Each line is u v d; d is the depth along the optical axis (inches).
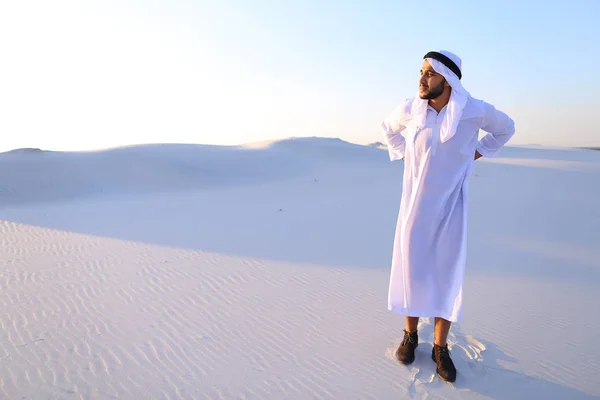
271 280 248.5
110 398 130.0
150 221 458.3
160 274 260.5
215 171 1125.7
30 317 192.9
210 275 258.4
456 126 121.3
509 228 396.2
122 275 258.7
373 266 278.2
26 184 851.4
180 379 140.2
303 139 1946.4
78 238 374.3
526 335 170.1
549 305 205.3
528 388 132.7
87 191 858.8
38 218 499.5
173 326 182.4
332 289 230.8
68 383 138.3
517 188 668.1
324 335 171.2
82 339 170.1
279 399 128.4
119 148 1323.8
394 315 191.3
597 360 150.2
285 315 193.5
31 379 140.6
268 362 150.3
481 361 147.4
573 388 133.1
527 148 2009.1
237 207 554.9
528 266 276.8
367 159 1611.7
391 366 145.3
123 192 866.8
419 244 133.4
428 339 163.0
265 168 1248.2
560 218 443.5
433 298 134.7
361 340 165.8
